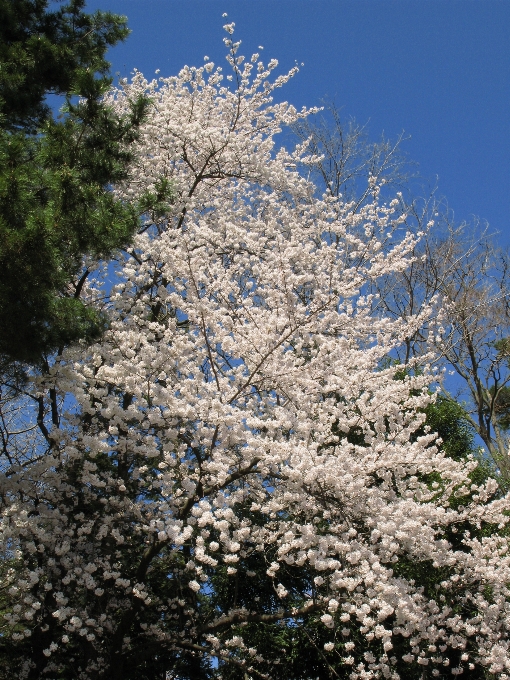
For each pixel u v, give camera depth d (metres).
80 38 7.65
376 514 5.77
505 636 6.58
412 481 6.47
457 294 14.73
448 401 10.20
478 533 8.23
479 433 14.00
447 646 6.98
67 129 6.05
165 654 7.32
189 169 9.06
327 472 5.55
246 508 6.87
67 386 5.71
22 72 6.90
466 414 10.88
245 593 8.14
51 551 6.27
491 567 6.46
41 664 6.50
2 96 6.45
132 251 7.83
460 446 9.68
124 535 6.83
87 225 5.66
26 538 6.26
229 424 5.49
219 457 5.73
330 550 5.83
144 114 6.74
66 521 6.40
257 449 5.62
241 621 6.39
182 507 6.09
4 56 6.83
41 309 5.23
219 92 9.20
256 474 6.67
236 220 9.14
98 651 6.51
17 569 6.11
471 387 14.90
